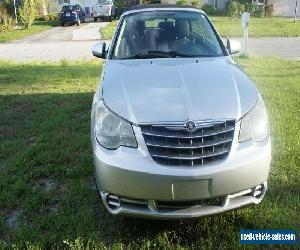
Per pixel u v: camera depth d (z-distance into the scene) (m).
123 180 3.17
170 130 3.14
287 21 29.34
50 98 8.02
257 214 3.60
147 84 3.65
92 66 12.31
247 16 12.93
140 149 3.18
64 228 3.53
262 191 3.39
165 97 3.41
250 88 3.64
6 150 5.36
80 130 6.02
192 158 3.10
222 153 3.16
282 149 4.93
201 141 3.13
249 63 11.62
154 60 4.40
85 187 4.22
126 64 4.31
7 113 7.08
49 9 44.41
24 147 5.49
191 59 4.39
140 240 3.36
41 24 33.25
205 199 3.15
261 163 3.24
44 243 3.30
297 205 3.70
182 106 3.28
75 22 30.34
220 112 3.24
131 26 4.95
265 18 33.09
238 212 3.64
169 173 3.05
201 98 3.38
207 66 4.11
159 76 3.82
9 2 31.58
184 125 3.13
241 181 3.17
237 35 20.12
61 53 16.31
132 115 3.26
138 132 3.19
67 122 6.37
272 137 5.32
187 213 3.16
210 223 3.54
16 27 29.98
